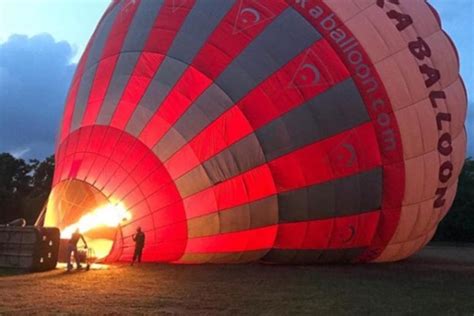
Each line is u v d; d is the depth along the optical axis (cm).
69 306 831
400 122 1449
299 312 860
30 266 1256
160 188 1358
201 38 1429
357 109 1423
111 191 1371
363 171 1430
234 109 1370
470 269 1717
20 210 4934
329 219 1427
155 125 1377
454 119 1584
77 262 1296
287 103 1386
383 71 1450
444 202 1638
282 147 1376
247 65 1396
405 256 1697
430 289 1185
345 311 884
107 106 1431
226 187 1358
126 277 1178
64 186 1413
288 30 1437
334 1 1479
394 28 1503
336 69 1427
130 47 1467
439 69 1550
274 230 1410
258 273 1326
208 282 1152
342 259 1546
